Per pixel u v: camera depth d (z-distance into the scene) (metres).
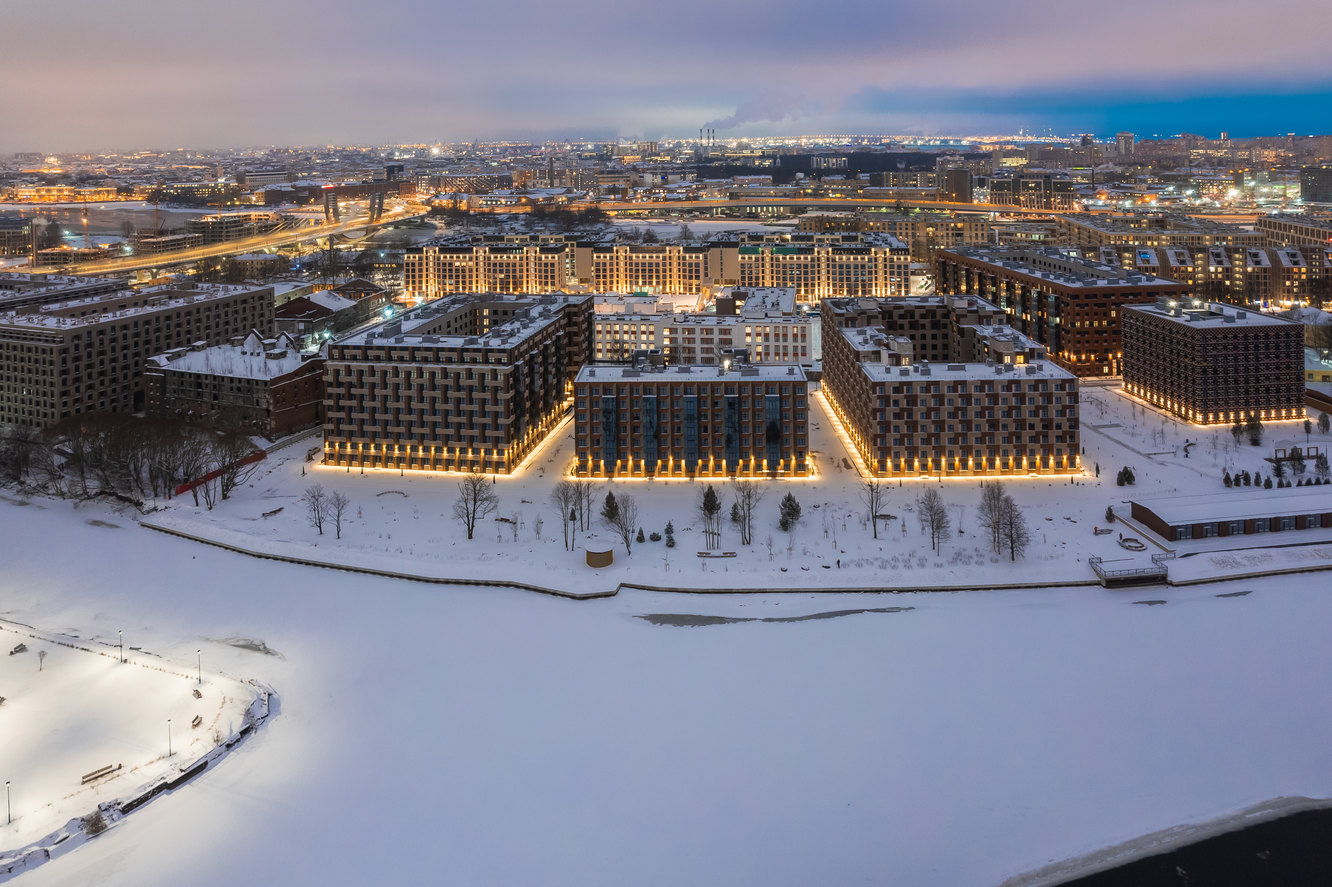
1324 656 157.00
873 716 144.88
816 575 186.88
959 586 182.88
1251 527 198.50
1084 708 145.62
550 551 199.25
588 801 127.62
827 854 118.44
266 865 117.31
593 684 154.38
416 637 169.12
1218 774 131.38
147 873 116.06
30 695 152.88
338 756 137.25
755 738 140.12
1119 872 115.19
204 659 162.75
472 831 122.50
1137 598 178.62
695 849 119.25
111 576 193.38
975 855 118.31
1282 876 114.19
